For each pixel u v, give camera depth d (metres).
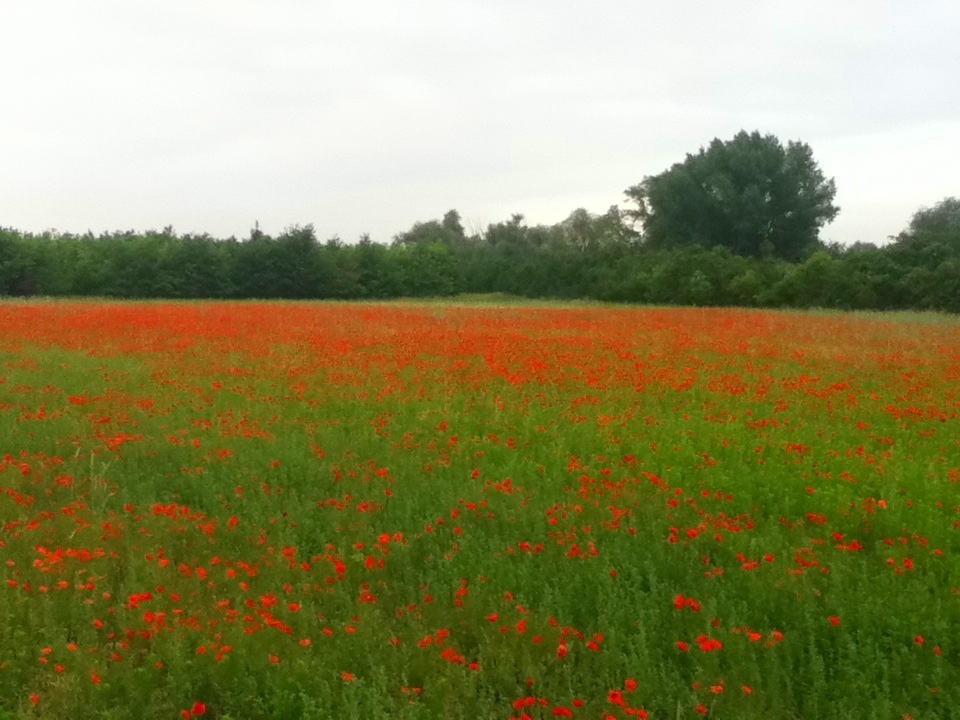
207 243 64.25
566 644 5.39
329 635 5.51
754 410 13.28
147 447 10.23
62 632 5.49
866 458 9.94
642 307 48.94
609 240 83.06
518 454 10.27
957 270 42.28
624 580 6.36
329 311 38.75
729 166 73.50
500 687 5.07
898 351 21.42
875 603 5.88
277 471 9.36
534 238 106.19
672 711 4.81
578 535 7.41
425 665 5.20
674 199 74.44
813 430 11.64
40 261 56.62
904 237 48.78
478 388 15.12
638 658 5.16
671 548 7.04
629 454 10.41
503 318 34.44
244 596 6.19
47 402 13.37
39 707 4.75
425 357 19.56
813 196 72.25
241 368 17.59
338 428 11.76
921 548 7.09
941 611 5.82
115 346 21.22
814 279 46.78
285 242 64.88
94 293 59.38
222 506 8.05
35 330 24.66
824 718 4.84
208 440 10.61
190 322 28.73
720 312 41.34
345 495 8.29
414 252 73.06
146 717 4.66
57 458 9.39
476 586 6.16
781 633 5.48
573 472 9.39
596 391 14.82
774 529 7.28
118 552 6.90
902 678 5.09
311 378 16.19
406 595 6.32
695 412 12.94
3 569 6.33
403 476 9.08
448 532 7.41
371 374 16.61
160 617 5.50
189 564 6.78
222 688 5.02
